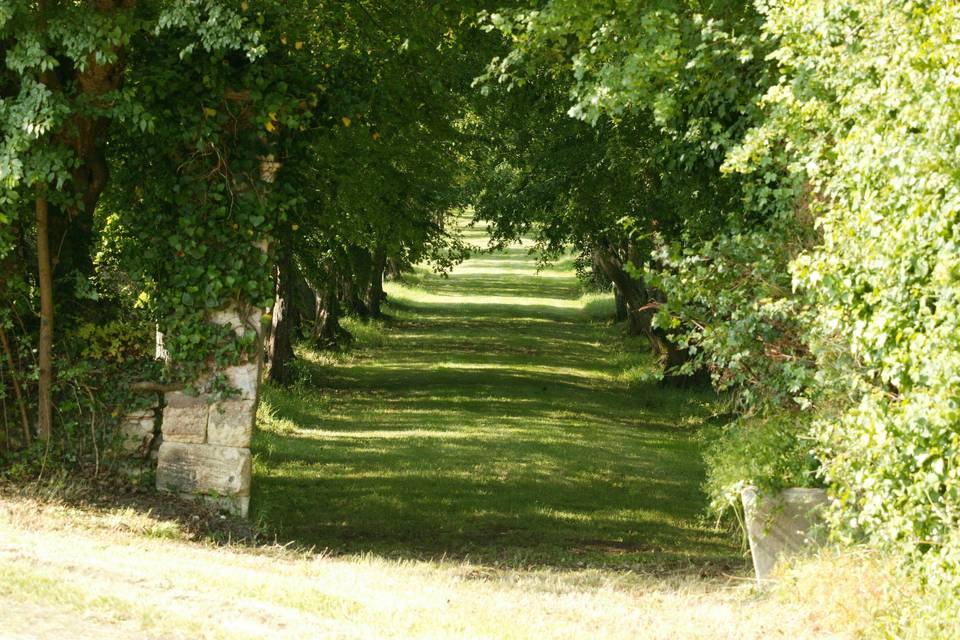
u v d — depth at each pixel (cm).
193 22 954
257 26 1056
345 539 1146
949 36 599
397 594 773
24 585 613
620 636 688
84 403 1090
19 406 1081
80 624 560
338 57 1178
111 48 979
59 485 1007
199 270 1075
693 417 2533
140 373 1101
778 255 913
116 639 543
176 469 1081
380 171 1675
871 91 661
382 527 1237
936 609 627
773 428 908
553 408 2633
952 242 577
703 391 2819
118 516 959
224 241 1079
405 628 661
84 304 1141
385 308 4616
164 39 1062
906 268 625
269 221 1089
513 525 1291
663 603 816
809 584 748
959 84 570
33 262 1123
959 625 612
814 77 798
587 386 3062
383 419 2341
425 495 1476
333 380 2941
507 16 1170
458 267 7050
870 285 678
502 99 1675
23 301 1098
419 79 1421
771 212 1089
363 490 1496
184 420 1084
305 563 894
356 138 1471
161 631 569
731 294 902
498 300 5391
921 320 619
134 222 1096
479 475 1675
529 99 1677
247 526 1059
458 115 1705
